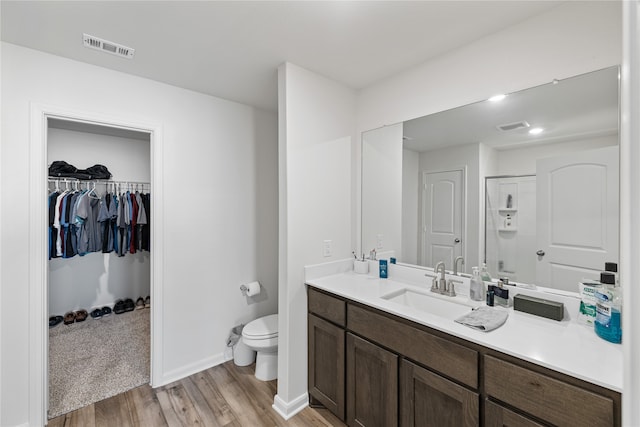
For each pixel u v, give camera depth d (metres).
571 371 0.95
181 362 2.37
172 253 2.31
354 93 2.38
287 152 1.95
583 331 1.24
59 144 3.38
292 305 1.98
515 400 1.08
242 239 2.74
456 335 1.24
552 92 1.46
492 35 1.65
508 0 1.38
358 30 1.61
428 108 1.94
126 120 2.09
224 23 1.54
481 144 1.72
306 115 2.04
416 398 1.40
